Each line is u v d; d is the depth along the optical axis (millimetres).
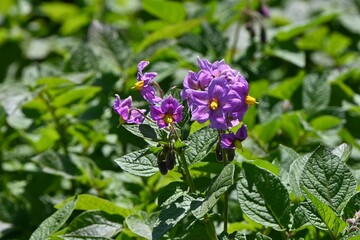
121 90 6844
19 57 9602
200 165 4812
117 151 6734
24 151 7441
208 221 4461
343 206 4309
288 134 6250
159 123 4098
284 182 4879
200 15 8125
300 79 6828
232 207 5250
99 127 6719
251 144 5820
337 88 7117
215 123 4027
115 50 7176
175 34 7352
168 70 6902
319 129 6367
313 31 8680
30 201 6238
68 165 5984
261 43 7398
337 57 8648
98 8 9469
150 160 4340
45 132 6902
